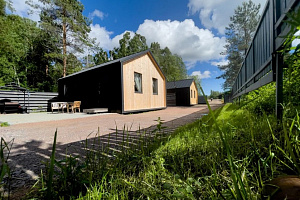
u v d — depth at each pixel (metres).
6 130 3.03
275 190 0.55
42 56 15.48
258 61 2.34
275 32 1.45
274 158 0.87
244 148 1.04
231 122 1.90
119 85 6.65
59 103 8.03
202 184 0.77
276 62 1.45
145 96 8.08
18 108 7.99
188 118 4.29
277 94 1.41
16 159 1.44
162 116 5.29
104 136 2.34
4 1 10.23
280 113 1.39
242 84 4.48
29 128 3.25
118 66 6.71
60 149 1.74
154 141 1.56
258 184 0.67
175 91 15.99
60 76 15.73
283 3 1.29
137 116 5.57
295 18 0.33
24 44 15.17
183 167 0.98
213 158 0.99
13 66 14.39
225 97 14.01
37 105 9.17
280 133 1.00
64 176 0.88
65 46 14.02
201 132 1.67
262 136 1.17
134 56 7.27
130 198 0.76
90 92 8.20
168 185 0.71
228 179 0.75
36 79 16.44
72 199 0.75
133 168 1.06
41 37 14.85
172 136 1.74
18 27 13.98
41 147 1.84
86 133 2.66
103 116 5.75
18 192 0.90
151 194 0.73
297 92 1.18
